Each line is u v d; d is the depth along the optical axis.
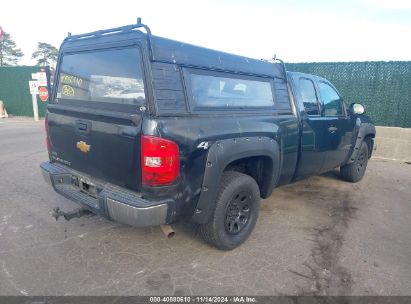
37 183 5.33
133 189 2.77
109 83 2.97
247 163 3.73
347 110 5.31
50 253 3.22
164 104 2.63
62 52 3.63
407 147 8.01
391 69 8.68
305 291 2.79
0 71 16.48
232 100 3.30
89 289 2.71
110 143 2.83
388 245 3.66
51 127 3.60
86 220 3.96
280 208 4.65
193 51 2.95
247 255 3.33
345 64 9.20
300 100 4.23
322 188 5.68
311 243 3.64
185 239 3.59
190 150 2.72
